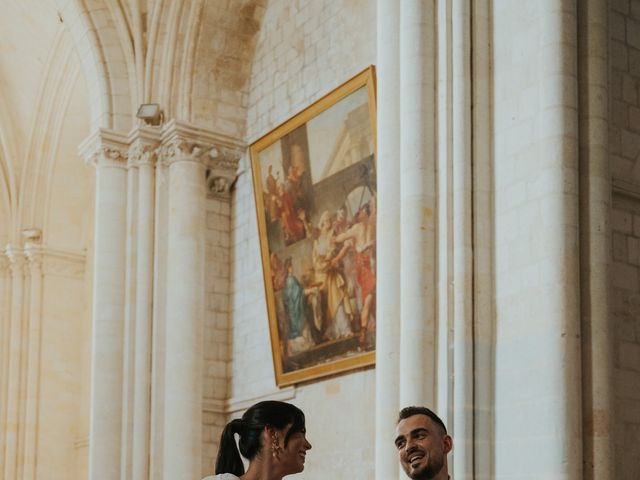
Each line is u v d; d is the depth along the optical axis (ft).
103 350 60.80
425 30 36.96
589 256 32.24
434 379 34.76
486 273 34.37
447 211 35.27
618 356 34.04
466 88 35.60
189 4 62.34
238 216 63.05
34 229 86.33
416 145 36.19
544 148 32.78
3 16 79.87
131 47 63.36
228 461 14.84
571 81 33.06
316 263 55.31
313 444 54.34
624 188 35.50
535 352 32.07
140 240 61.72
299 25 59.47
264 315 59.47
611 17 36.83
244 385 60.44
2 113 86.07
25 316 85.97
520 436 32.14
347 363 52.19
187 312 60.59
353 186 53.21
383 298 37.14
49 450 83.97
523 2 34.83
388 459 35.70
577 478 30.50
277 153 58.80
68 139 85.76
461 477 32.73
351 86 52.80
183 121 61.41
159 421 59.72
